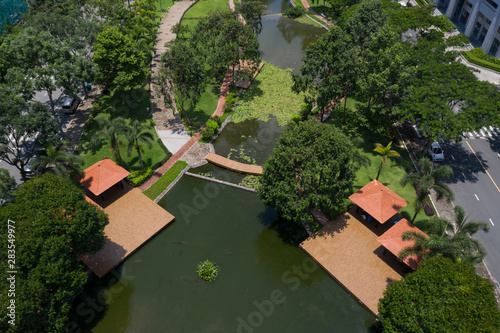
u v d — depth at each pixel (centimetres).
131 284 3947
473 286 3059
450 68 5453
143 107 6450
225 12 7338
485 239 4341
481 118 4984
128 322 3634
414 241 3844
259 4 10719
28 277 3066
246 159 5525
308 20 9688
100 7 7912
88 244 3669
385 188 4572
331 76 5425
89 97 6625
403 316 3030
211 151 5622
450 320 2872
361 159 4453
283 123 6203
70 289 3331
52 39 5588
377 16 6588
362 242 4297
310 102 5878
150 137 4875
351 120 6206
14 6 8444
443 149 5600
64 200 3588
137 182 4950
